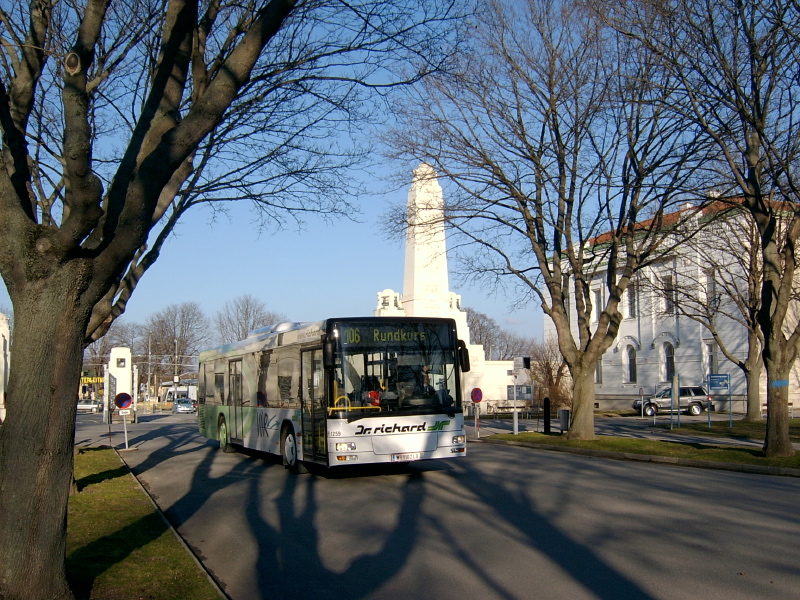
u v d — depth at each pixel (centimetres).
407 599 671
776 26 1454
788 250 1709
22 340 553
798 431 2591
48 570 549
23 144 563
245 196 1298
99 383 9494
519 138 2188
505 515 1058
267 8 619
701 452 1852
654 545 849
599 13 1639
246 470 1712
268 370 1780
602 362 5266
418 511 1115
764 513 1048
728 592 662
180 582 673
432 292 3666
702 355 4469
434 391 1452
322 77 964
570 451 2119
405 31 930
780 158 1614
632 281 3597
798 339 1736
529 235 2283
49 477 552
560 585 698
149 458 2086
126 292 1337
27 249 545
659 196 2120
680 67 1586
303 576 766
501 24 2073
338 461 1365
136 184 572
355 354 1409
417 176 2227
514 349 10406
